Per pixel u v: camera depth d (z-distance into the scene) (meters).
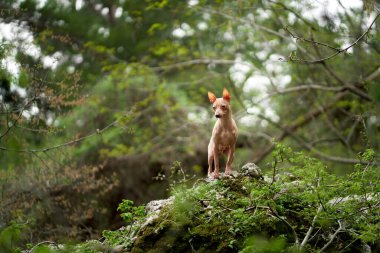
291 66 18.67
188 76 21.77
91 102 16.41
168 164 17.86
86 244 7.71
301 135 19.11
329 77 17.56
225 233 7.65
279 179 7.90
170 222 7.75
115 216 16.94
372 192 7.49
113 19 21.27
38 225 13.05
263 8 15.09
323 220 7.31
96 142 16.98
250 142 19.11
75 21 18.73
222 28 17.66
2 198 12.26
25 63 10.98
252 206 7.70
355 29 13.91
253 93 20.27
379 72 16.02
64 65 17.36
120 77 18.66
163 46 19.89
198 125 18.50
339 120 19.53
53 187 13.80
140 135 18.78
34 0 17.25
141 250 7.64
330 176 7.48
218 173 8.41
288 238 7.70
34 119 11.14
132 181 17.64
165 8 20.19
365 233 6.89
